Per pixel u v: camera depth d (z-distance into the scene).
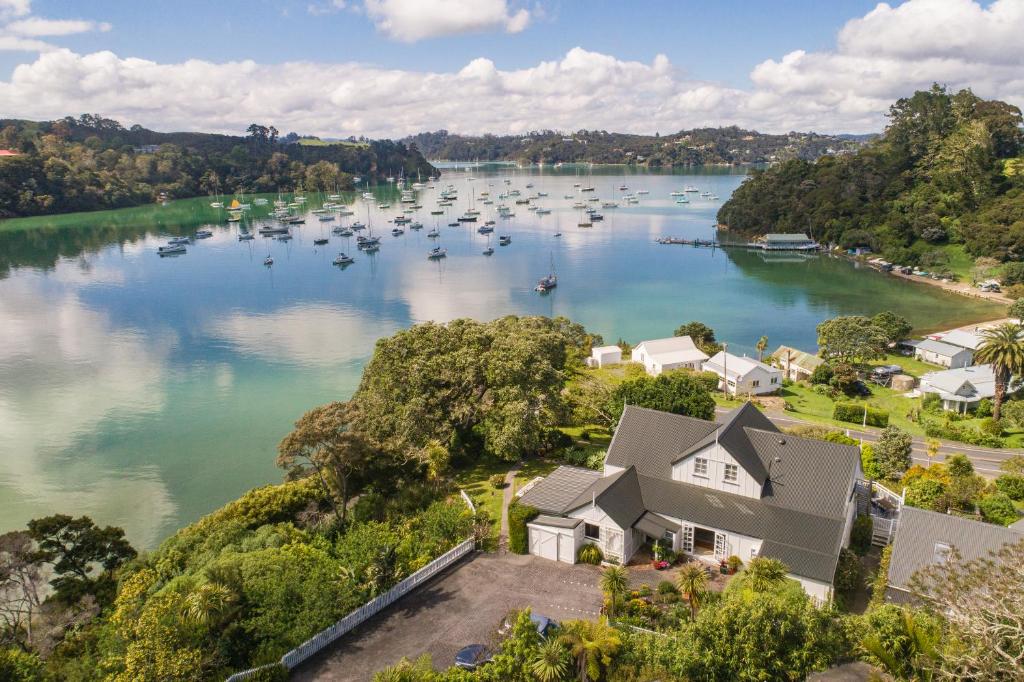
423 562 48.50
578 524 50.22
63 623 44.84
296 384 120.06
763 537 47.16
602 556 50.06
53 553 50.19
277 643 38.72
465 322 80.19
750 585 39.56
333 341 147.25
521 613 37.84
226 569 40.75
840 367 109.94
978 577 31.80
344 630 41.59
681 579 41.12
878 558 50.97
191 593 38.66
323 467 61.31
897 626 34.06
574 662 35.56
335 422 56.97
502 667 35.25
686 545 50.97
